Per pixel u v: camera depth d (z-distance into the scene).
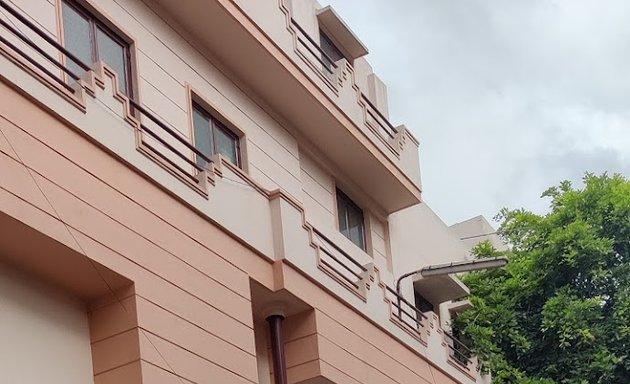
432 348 19.16
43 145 10.90
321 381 14.99
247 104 16.98
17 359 10.76
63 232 10.88
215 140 16.00
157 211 12.33
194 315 12.39
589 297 24.25
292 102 17.61
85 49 13.70
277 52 16.83
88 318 11.76
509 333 23.72
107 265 11.34
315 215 18.31
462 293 22.84
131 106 14.17
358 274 17.31
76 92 11.55
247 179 14.39
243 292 13.53
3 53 10.64
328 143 18.83
